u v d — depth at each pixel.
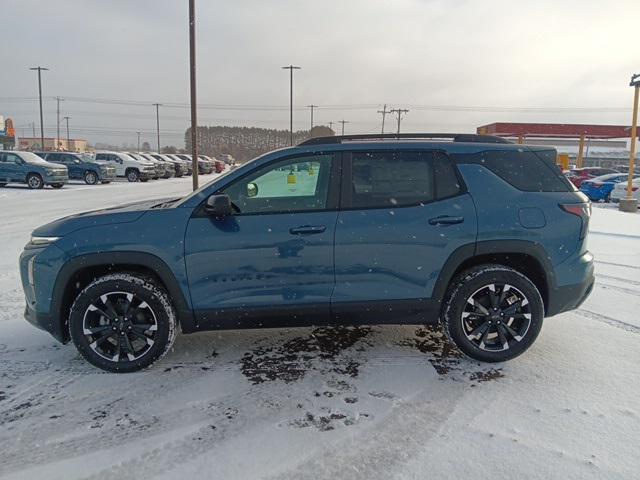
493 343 3.72
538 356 3.80
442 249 3.57
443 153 3.71
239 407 3.09
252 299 3.56
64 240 3.51
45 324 3.57
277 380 3.46
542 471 2.44
